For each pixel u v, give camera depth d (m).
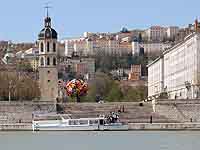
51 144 166.88
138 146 158.62
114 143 167.38
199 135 195.25
